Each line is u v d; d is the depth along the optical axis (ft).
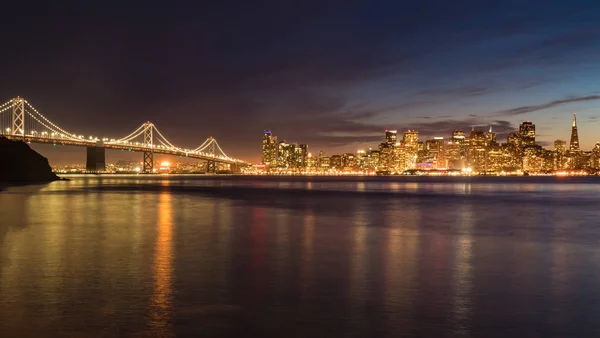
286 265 57.31
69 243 73.67
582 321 37.24
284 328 35.09
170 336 33.27
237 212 135.74
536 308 40.45
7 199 186.80
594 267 57.41
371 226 101.86
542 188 384.68
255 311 38.88
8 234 84.17
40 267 54.80
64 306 39.58
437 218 122.62
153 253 64.95
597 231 95.76
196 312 38.42
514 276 52.26
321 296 43.45
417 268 56.03
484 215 132.77
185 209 145.28
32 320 36.14
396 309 39.78
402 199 216.74
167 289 45.37
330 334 34.06
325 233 88.94
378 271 54.19
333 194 263.49
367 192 295.28
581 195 261.85
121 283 47.44
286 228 96.58
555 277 51.88
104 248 68.90
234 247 70.85
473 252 67.97
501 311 39.58
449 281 49.65
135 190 290.56
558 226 105.09
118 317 36.99
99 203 168.76
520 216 130.41
